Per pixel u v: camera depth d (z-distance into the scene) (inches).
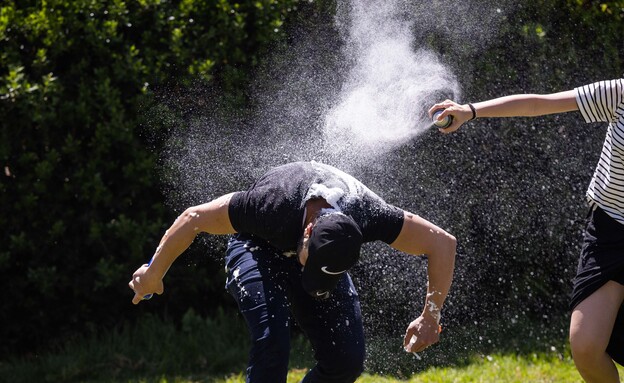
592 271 300.5
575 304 303.7
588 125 474.0
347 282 301.3
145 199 482.6
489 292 482.6
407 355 451.8
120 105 469.4
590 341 292.2
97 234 468.1
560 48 478.3
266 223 270.1
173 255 281.6
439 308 283.3
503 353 459.5
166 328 492.4
